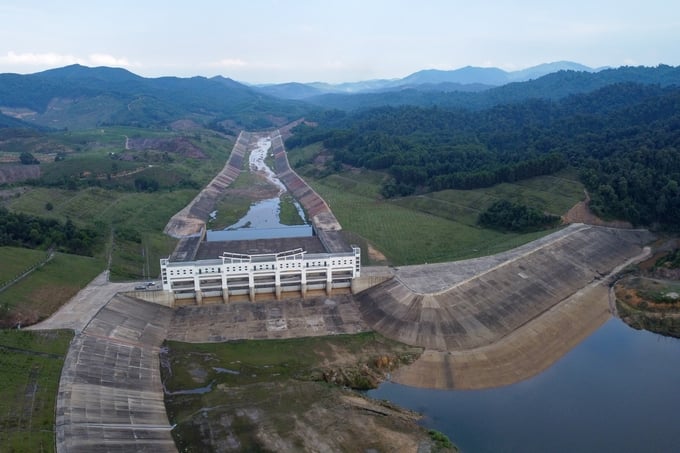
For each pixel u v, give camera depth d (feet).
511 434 246.47
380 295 371.56
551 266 428.97
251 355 308.40
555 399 277.23
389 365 304.09
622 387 288.51
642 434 246.88
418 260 476.13
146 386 272.31
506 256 433.48
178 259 389.19
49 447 208.23
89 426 227.20
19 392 235.40
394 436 240.53
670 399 276.82
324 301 378.32
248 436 235.40
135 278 406.00
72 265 382.63
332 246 426.10
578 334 350.64
